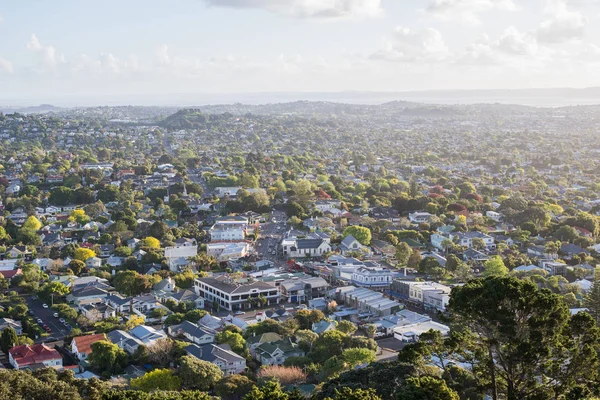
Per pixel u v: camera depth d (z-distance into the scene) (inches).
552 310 3644.2
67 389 5447.8
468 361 4089.6
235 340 7460.6
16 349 7160.4
